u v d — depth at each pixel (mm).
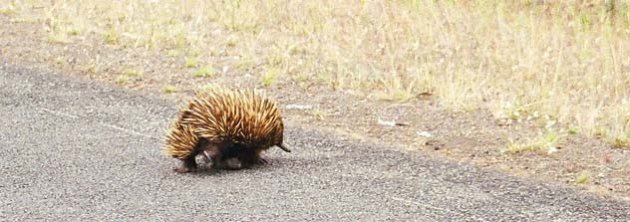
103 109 11984
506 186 8922
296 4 17625
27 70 14250
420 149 10570
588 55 14555
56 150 10023
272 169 9367
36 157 9734
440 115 11969
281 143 9508
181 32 16281
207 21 17188
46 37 16312
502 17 16234
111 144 10305
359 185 8875
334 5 17578
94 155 9844
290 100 12844
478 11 16812
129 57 15125
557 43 15062
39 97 12562
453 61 14484
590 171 9617
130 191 8609
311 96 13031
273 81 13688
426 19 16422
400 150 10352
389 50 15102
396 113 12102
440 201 8430
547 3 18484
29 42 16016
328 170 9375
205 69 14188
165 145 9281
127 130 10953
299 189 8734
